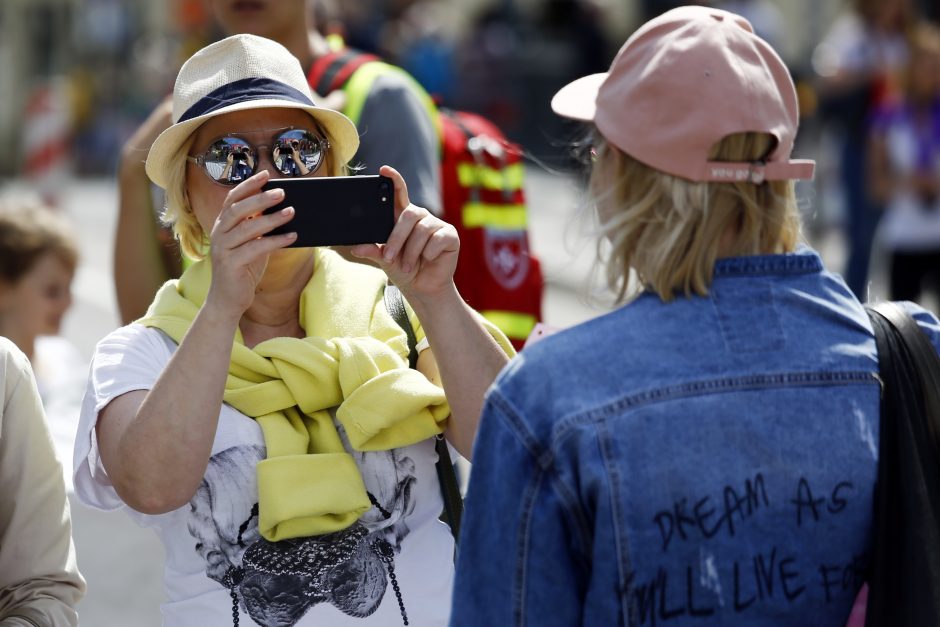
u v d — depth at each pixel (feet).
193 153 28.48
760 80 22.09
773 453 21.62
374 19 161.38
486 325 28.86
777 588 21.59
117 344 27.63
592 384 21.70
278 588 26.73
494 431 22.11
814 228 119.85
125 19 235.81
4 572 27.53
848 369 22.26
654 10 176.76
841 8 156.04
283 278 28.66
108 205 176.04
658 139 21.97
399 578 27.37
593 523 21.47
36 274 45.85
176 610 27.09
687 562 21.35
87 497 27.78
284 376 27.17
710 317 22.17
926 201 84.23
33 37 239.09
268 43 28.76
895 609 21.88
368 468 27.48
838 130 100.37
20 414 27.22
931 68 83.71
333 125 28.96
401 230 26.08
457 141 41.34
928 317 23.38
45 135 156.87
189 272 28.99
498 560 21.90
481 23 186.80
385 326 28.60
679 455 21.39
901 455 22.13
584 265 113.09
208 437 25.63
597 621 21.44
